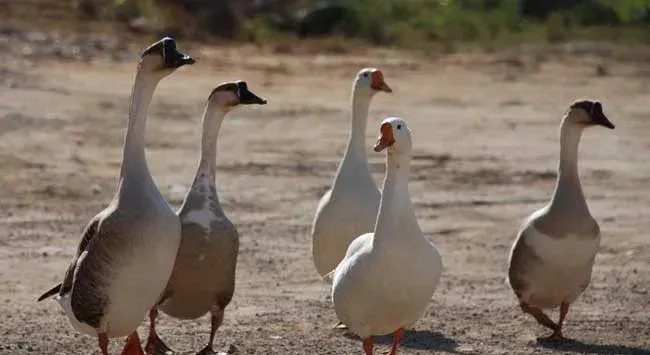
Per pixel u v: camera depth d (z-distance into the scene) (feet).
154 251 33.24
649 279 49.70
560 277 40.09
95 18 129.59
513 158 75.82
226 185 66.54
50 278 47.93
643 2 150.30
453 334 41.09
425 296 34.37
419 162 74.13
